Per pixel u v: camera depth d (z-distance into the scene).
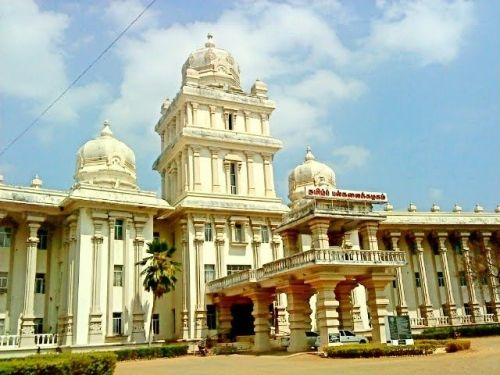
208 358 37.88
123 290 45.53
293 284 37.25
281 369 26.02
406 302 58.16
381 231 59.22
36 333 45.31
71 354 20.03
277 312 49.88
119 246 46.78
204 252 50.12
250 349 43.38
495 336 48.97
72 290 43.84
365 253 35.59
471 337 48.50
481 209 65.88
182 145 53.59
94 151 51.41
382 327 35.28
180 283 49.94
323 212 36.41
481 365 22.52
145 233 48.22
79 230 44.78
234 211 51.81
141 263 44.34
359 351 29.55
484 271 60.03
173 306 50.22
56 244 48.34
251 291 42.00
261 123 58.44
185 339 46.62
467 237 61.75
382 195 38.81
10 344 42.53
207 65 59.78
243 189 54.62
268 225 53.88
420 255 59.47
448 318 57.62
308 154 63.38
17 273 45.31
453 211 64.81
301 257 35.38
